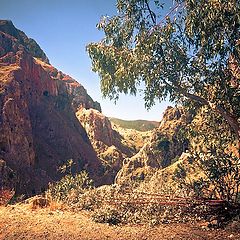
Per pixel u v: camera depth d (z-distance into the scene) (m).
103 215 8.78
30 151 75.81
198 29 9.34
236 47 9.23
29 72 97.62
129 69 9.88
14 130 71.38
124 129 197.50
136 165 71.75
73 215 9.55
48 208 10.56
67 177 13.15
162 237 7.05
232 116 10.11
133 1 10.15
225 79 10.26
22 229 7.60
